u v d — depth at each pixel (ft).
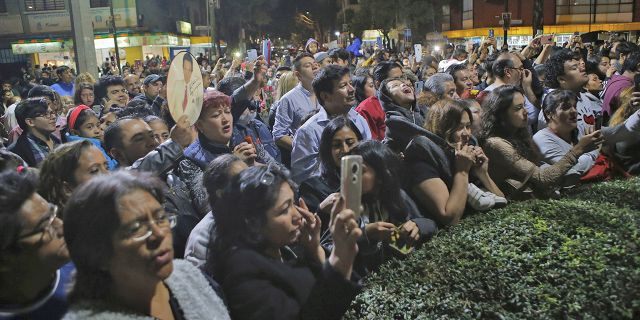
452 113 12.31
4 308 6.36
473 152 12.01
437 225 12.05
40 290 6.60
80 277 5.74
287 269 7.73
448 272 9.98
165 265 5.83
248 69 33.73
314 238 8.31
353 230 6.77
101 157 9.78
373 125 18.53
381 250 11.02
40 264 6.46
